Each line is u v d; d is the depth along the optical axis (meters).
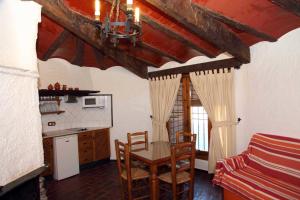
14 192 1.36
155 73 5.27
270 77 3.31
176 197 3.02
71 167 4.58
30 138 1.66
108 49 4.48
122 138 5.77
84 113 5.72
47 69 4.84
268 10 2.59
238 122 3.96
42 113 4.85
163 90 5.08
